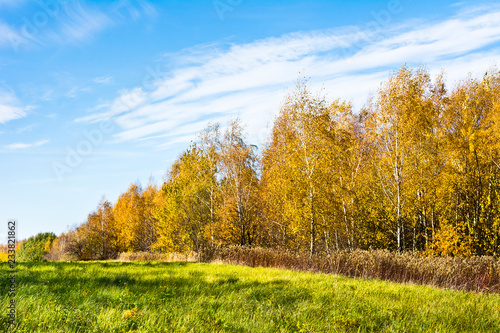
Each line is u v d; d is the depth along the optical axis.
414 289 10.45
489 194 20.39
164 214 28.31
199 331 4.86
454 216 25.38
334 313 6.25
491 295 10.38
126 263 17.83
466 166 23.39
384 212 24.36
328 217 22.72
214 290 8.73
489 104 24.44
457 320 6.41
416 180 22.55
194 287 8.89
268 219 27.94
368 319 6.07
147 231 46.06
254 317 5.66
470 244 18.53
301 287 9.57
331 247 26.77
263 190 29.30
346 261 16.42
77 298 6.55
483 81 24.48
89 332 4.41
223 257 22.77
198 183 28.05
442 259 14.22
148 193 52.94
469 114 24.08
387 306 7.27
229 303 6.84
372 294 8.94
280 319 5.70
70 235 69.12
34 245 73.38
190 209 27.64
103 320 4.91
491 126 22.23
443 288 11.70
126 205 47.50
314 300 7.48
